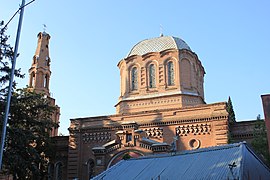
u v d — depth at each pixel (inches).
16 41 737.6
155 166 885.2
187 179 732.7
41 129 1393.9
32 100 1378.0
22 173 1122.7
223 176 679.1
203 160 807.1
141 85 1752.0
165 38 1856.5
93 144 1529.3
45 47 2228.1
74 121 1584.6
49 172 1606.8
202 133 1370.6
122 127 1485.0
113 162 1328.7
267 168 912.3
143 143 1310.3
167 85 1704.0
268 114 716.7
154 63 1770.4
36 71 2127.2
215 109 1376.7
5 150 1064.2
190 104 1651.1
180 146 1382.9
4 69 1117.7
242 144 820.0
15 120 1171.3
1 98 1085.1
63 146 1630.2
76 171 1501.0
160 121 1440.7
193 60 1777.8
